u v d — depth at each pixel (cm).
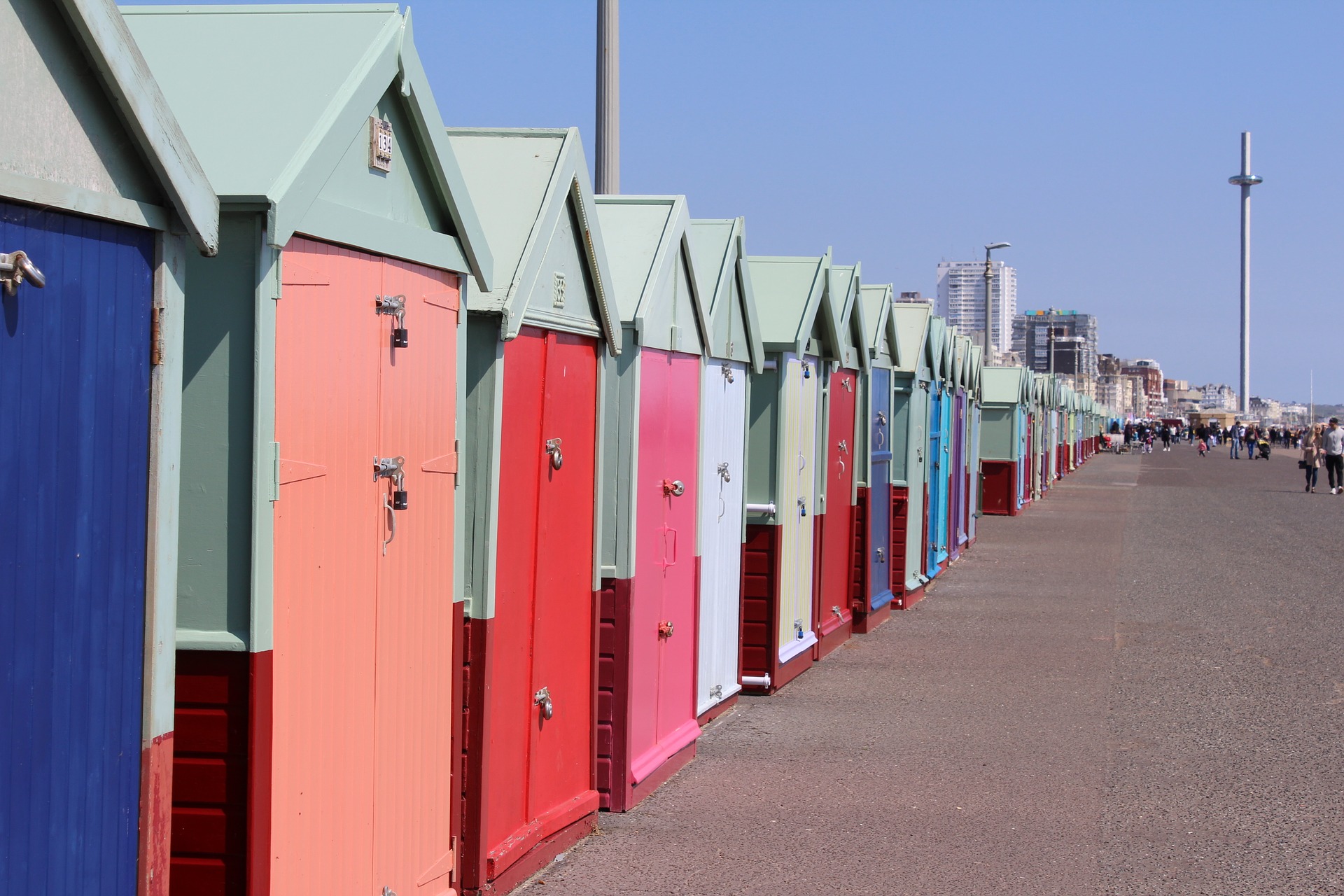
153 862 299
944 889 547
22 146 252
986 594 1541
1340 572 1752
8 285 250
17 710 259
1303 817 657
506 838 537
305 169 346
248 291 337
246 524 339
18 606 258
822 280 1016
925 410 1568
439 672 462
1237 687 988
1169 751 793
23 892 262
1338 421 3684
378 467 405
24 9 252
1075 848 605
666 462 734
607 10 794
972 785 715
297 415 355
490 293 493
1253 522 2628
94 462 277
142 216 286
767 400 967
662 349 716
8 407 253
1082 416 6338
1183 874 569
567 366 588
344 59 384
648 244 702
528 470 548
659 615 727
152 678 296
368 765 407
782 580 982
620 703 657
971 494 2097
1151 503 3219
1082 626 1298
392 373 414
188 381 340
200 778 342
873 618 1276
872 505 1289
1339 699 948
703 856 589
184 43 399
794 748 801
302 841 365
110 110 275
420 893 451
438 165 435
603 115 799
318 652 372
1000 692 975
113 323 281
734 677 930
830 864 578
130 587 291
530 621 559
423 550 444
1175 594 1538
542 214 527
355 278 388
